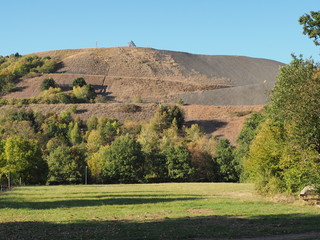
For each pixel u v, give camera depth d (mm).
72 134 111312
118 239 16391
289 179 33125
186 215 24203
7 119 121812
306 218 21797
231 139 121000
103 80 191125
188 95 174625
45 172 82062
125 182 87375
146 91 180375
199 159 91000
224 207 28500
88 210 28031
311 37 29922
